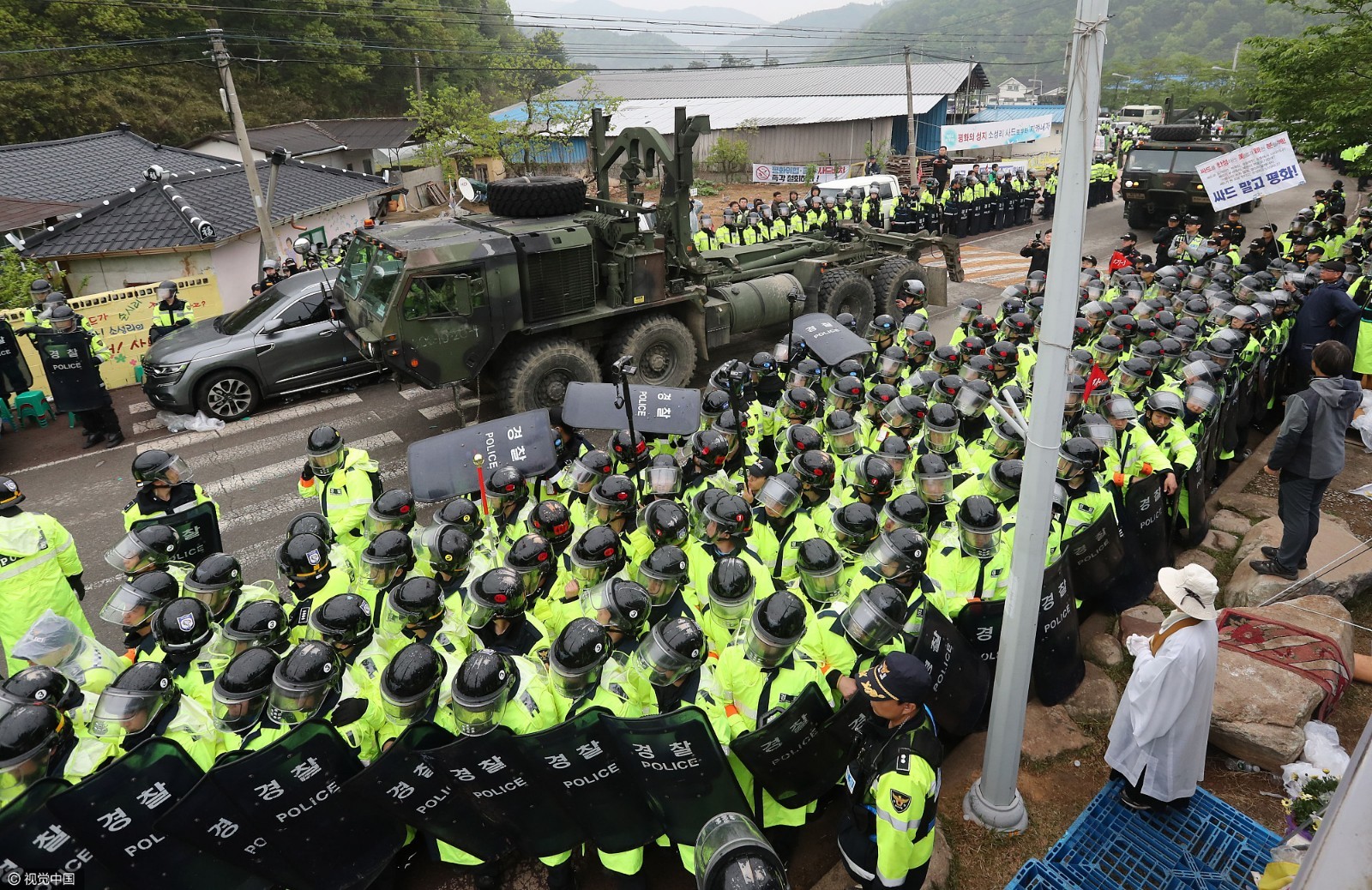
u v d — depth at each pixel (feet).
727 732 13.20
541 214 35.65
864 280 44.19
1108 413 21.86
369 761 13.37
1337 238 49.67
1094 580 19.03
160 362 35.47
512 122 105.81
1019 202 82.07
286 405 38.60
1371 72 41.68
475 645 14.94
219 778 11.73
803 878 14.66
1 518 18.21
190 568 17.30
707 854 9.23
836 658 13.92
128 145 69.31
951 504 17.71
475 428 21.20
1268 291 34.91
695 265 37.58
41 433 36.63
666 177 36.70
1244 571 21.72
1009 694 13.89
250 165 48.34
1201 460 23.00
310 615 15.21
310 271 40.09
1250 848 14.11
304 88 130.62
